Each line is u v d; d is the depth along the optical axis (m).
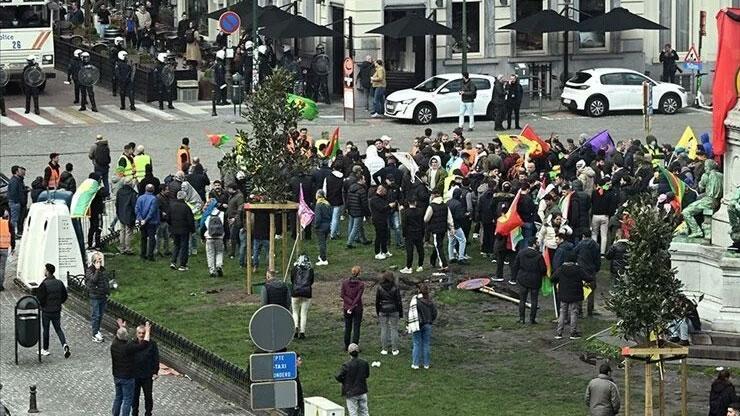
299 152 73.12
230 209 76.31
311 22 115.25
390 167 79.62
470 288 71.06
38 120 109.06
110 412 57.22
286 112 72.19
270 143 72.06
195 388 59.97
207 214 74.38
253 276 74.56
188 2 142.00
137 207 76.88
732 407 49.66
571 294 63.69
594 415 52.19
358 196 77.94
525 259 66.00
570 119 109.69
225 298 71.44
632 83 110.94
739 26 64.19
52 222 72.12
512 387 58.88
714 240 64.69
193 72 117.44
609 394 52.25
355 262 76.38
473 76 109.25
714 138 65.00
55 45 132.38
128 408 55.72
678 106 111.88
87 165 95.50
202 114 110.75
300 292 64.81
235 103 109.69
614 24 114.06
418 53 115.69
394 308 62.50
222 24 105.19
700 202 65.44
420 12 115.25
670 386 58.62
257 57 106.50
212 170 94.31
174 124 107.19
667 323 53.12
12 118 110.00
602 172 78.81
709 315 62.81
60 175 82.75
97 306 65.62
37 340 62.84
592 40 119.19
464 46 108.38
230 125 106.38
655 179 76.38
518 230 71.19
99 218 79.94
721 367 60.06
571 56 118.56
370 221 83.56
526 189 71.31
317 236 76.62
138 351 55.53
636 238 52.94
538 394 58.06
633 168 81.00
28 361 63.38
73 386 60.31
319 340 65.00
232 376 58.31
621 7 117.00
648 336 53.25
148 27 133.75
